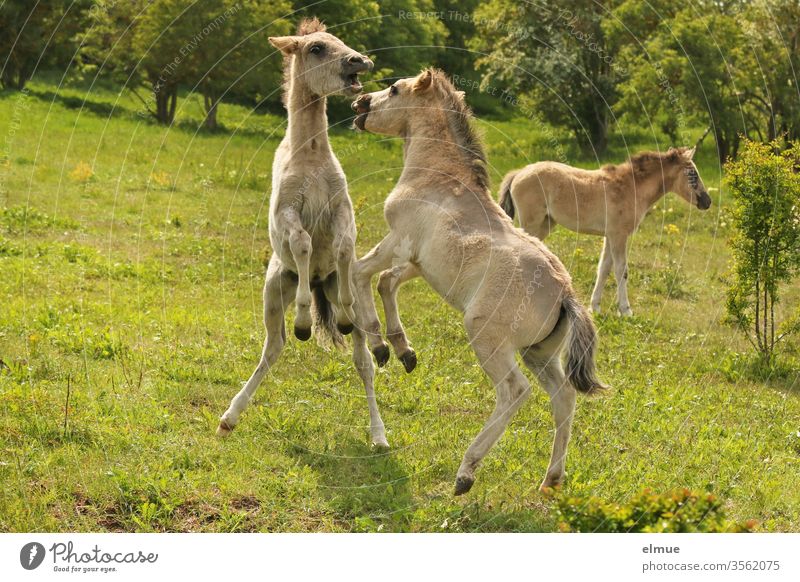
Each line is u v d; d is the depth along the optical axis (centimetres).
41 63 2895
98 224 1441
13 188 1594
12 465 589
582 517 556
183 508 575
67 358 813
